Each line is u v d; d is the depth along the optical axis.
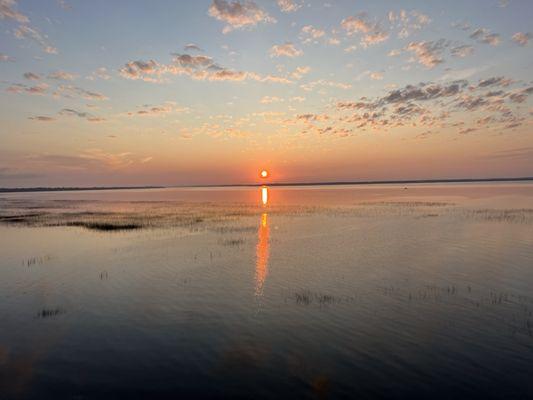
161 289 15.56
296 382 8.40
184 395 7.91
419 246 23.94
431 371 8.80
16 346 10.38
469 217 38.47
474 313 12.41
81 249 24.39
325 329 11.34
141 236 29.45
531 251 21.53
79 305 13.74
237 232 31.23
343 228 32.94
